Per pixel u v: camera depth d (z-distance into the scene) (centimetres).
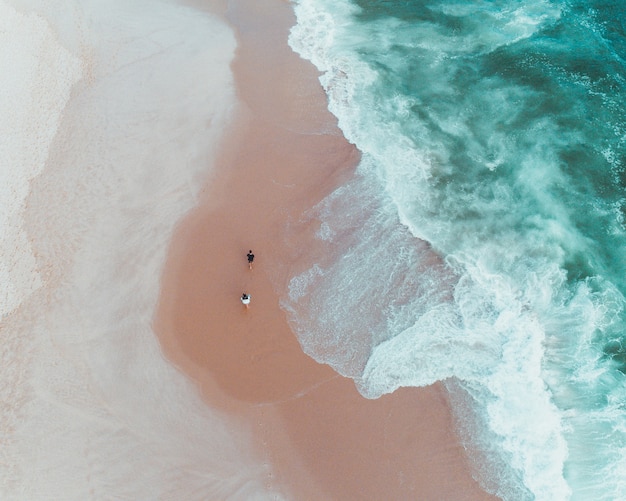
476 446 2425
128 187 3541
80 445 2506
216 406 2583
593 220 3244
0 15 4828
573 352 2731
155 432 2528
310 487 2345
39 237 3322
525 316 2866
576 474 2348
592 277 3000
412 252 3155
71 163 3694
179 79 4262
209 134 3844
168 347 2803
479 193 3434
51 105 4078
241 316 2895
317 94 4141
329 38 4666
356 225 3288
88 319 2947
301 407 2558
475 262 3106
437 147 3706
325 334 2816
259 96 4128
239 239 3241
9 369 2775
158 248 3225
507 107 3909
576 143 3628
